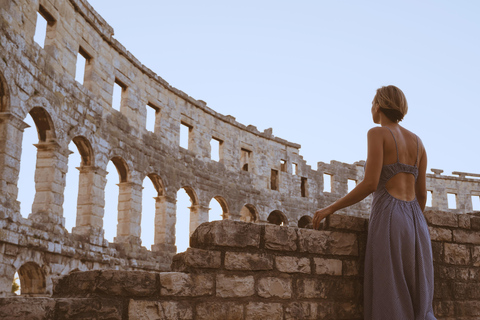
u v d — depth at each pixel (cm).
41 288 1758
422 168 514
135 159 2627
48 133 1922
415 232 467
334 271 535
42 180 1878
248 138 3934
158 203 2889
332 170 4744
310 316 509
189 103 3312
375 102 518
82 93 2184
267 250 511
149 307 445
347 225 553
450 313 593
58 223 1875
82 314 421
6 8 1650
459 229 631
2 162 1573
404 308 441
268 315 490
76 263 1967
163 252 2708
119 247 2388
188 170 3166
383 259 454
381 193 480
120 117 2539
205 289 473
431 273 470
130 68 2716
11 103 1645
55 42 1998
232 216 3566
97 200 2231
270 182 4053
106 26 2459
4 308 391
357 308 536
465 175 5866
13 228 1570
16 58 1691
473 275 625
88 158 2247
